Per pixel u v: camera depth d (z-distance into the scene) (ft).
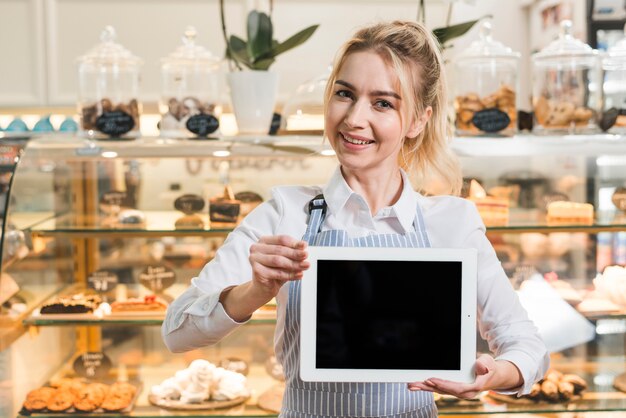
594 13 9.34
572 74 6.79
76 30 10.40
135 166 6.99
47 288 7.04
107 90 6.86
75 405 6.90
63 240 7.15
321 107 6.93
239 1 10.44
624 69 6.83
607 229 6.79
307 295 3.81
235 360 7.45
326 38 10.52
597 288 6.94
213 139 6.79
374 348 3.82
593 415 6.71
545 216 6.79
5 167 8.34
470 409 6.78
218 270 4.36
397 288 3.83
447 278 3.83
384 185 4.55
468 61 6.79
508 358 4.14
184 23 10.41
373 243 4.42
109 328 7.38
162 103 7.09
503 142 6.67
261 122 6.99
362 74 4.14
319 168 6.98
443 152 4.72
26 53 10.42
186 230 7.02
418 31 4.42
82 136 6.91
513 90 6.84
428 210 4.62
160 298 7.27
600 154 6.68
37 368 6.95
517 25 11.02
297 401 4.41
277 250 3.72
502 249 6.95
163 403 6.99
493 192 6.75
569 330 6.91
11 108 10.51
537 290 6.92
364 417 4.31
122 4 10.37
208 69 7.02
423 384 3.78
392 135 4.17
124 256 7.34
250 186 7.02
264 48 6.97
